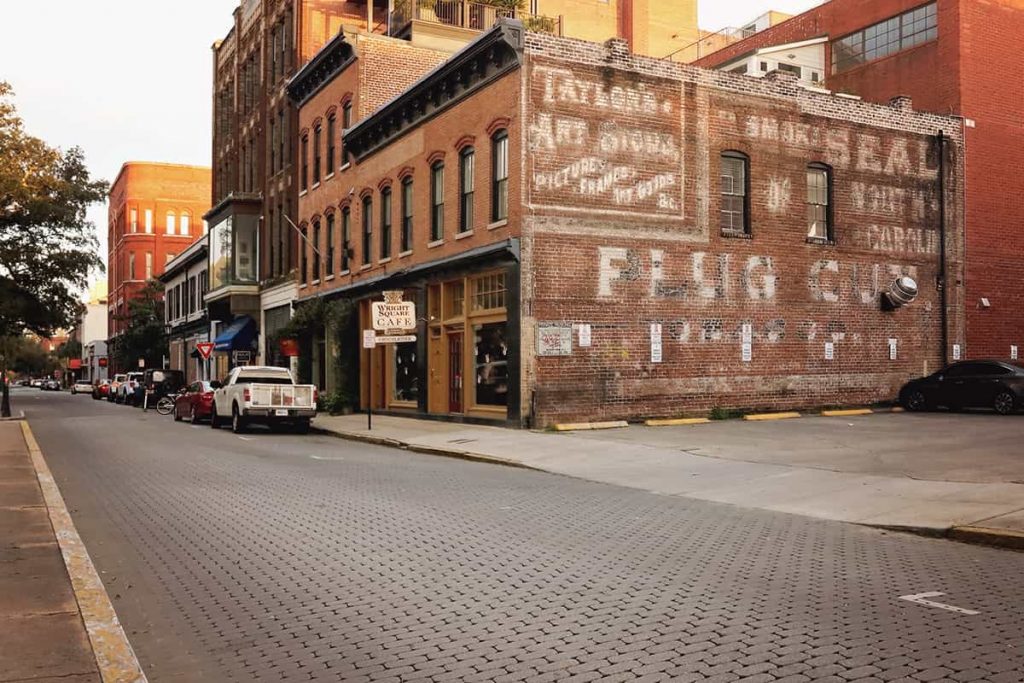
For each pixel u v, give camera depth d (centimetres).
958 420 2136
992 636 537
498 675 481
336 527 926
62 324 4872
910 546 843
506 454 1655
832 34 3422
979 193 2828
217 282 4528
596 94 2184
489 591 662
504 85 2166
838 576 705
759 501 1126
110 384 5800
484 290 2302
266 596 661
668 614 591
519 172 2088
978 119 2848
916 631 548
